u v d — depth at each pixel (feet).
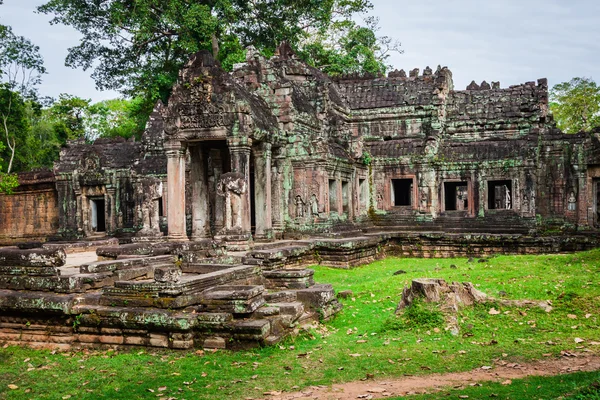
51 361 32.86
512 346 31.63
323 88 86.53
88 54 129.29
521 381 25.68
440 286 37.52
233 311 34.30
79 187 102.32
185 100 69.72
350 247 70.44
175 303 34.24
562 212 85.76
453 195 109.50
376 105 100.42
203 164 77.05
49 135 183.01
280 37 132.36
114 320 34.37
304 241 71.92
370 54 137.39
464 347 31.99
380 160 94.17
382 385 26.30
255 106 72.84
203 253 50.52
